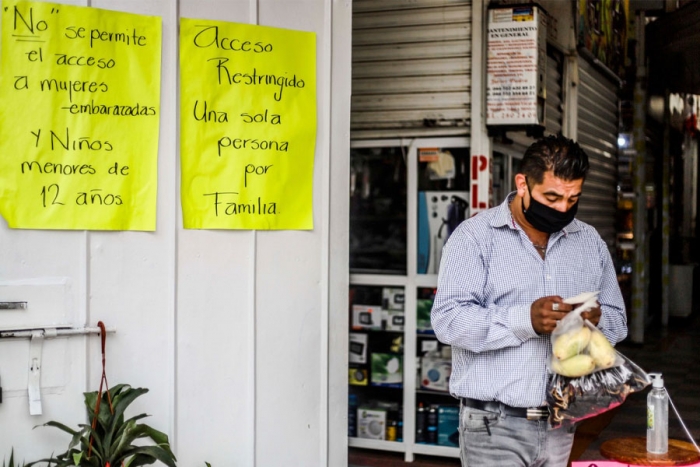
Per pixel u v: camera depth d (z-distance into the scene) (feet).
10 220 9.09
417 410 17.57
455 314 8.81
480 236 9.13
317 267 11.29
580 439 18.72
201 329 10.35
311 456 11.38
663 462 8.33
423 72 16.84
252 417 10.80
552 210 8.57
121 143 9.73
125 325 9.80
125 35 9.73
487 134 16.35
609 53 26.32
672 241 44.86
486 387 8.87
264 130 10.67
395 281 17.58
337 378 11.62
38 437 9.32
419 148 17.21
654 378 8.82
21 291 9.15
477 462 9.06
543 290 8.98
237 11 10.45
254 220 10.64
